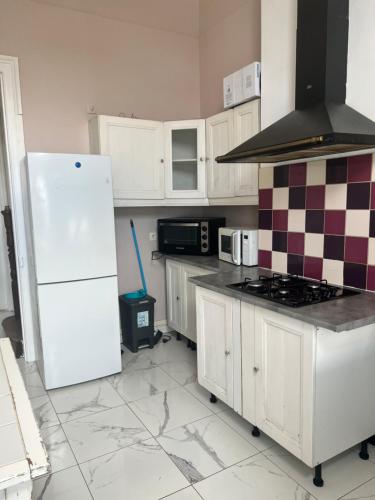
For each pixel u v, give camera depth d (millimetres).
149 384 2793
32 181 2512
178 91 3678
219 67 3467
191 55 3713
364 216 2020
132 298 3441
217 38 3455
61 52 3086
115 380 2863
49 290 2627
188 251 3398
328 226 2227
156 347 3463
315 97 2002
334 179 2162
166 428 2254
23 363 3191
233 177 2930
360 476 1836
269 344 1914
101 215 2748
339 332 1617
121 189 3113
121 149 3082
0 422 925
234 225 3469
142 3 3299
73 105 3176
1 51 2859
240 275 2535
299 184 2393
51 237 2594
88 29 3182
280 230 2576
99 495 1752
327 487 1768
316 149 1963
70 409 2479
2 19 2846
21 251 3072
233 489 1772
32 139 3037
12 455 797
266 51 2508
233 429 2236
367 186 1991
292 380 1789
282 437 1885
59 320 2678
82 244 2699
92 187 2695
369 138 1639
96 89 3262
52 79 3070
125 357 3264
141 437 2170
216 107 3566
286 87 2381
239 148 2094
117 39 3320
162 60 3561
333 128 1639
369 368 1869
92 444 2115
